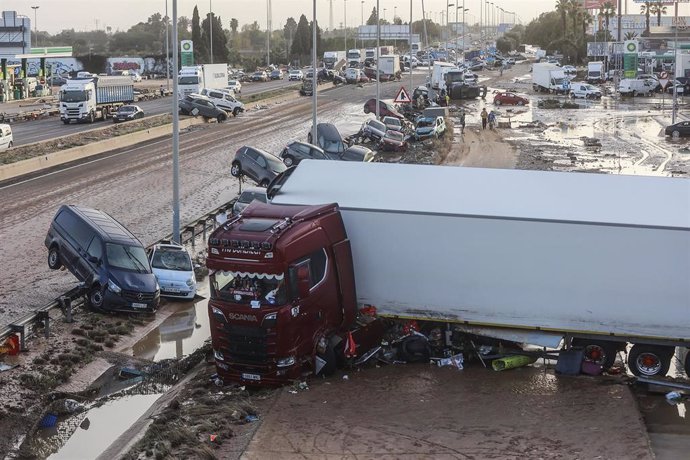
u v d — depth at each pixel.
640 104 91.25
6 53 95.31
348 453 15.26
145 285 24.70
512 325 19.56
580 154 55.22
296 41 186.25
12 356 20.73
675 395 18.14
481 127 70.81
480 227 19.39
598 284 18.94
